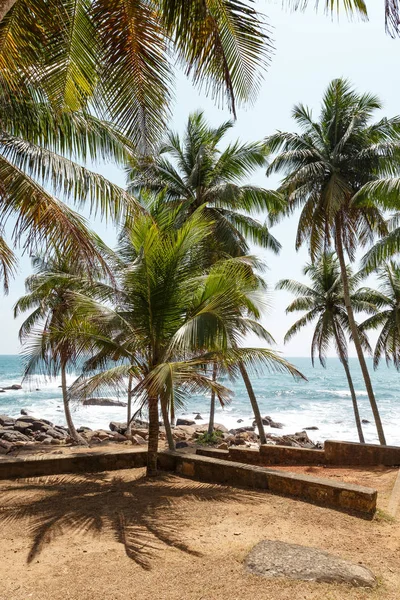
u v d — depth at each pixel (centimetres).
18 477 786
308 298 2188
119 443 1786
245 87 444
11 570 405
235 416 3766
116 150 735
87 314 841
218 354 812
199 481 770
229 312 778
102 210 679
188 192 1553
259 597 354
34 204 596
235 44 432
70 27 434
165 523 539
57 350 888
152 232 816
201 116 1634
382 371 12681
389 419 3491
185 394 756
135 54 420
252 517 564
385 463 952
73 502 630
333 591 365
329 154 1568
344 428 3080
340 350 2142
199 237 872
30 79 471
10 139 627
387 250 1310
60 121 631
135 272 817
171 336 838
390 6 304
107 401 4150
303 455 1048
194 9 388
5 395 5100
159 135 460
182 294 849
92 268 698
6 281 786
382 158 1456
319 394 5512
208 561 425
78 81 467
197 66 406
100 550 452
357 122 1527
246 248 1540
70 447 1670
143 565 415
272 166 1598
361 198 1311
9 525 532
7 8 310
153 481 764
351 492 609
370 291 2119
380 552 463
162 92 440
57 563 420
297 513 582
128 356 855
